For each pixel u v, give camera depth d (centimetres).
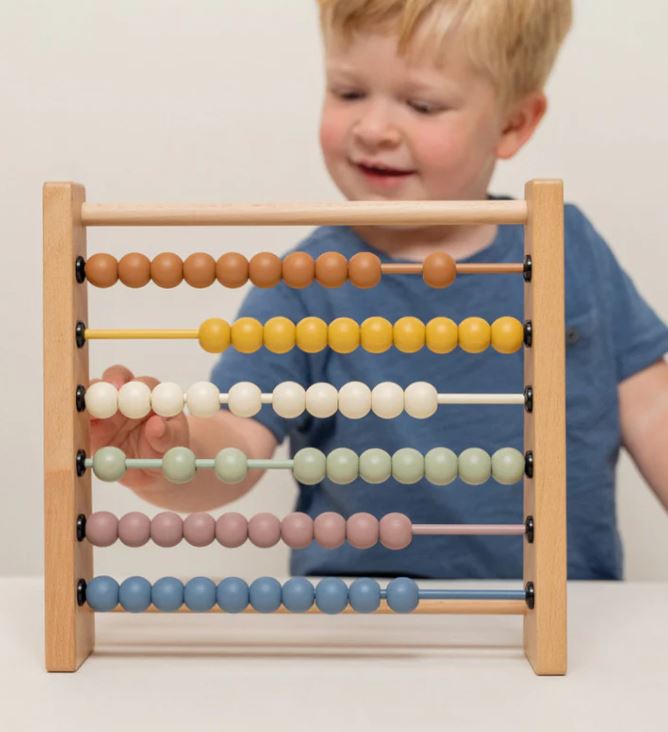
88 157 208
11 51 207
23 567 214
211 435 141
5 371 211
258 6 204
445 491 169
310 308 166
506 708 92
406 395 109
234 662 106
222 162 207
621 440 178
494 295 169
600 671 102
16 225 209
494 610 108
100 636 115
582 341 172
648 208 208
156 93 207
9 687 98
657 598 129
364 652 109
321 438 170
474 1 153
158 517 109
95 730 87
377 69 155
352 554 170
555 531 102
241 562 215
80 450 106
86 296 109
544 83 172
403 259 169
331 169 163
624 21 205
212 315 207
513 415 170
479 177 165
